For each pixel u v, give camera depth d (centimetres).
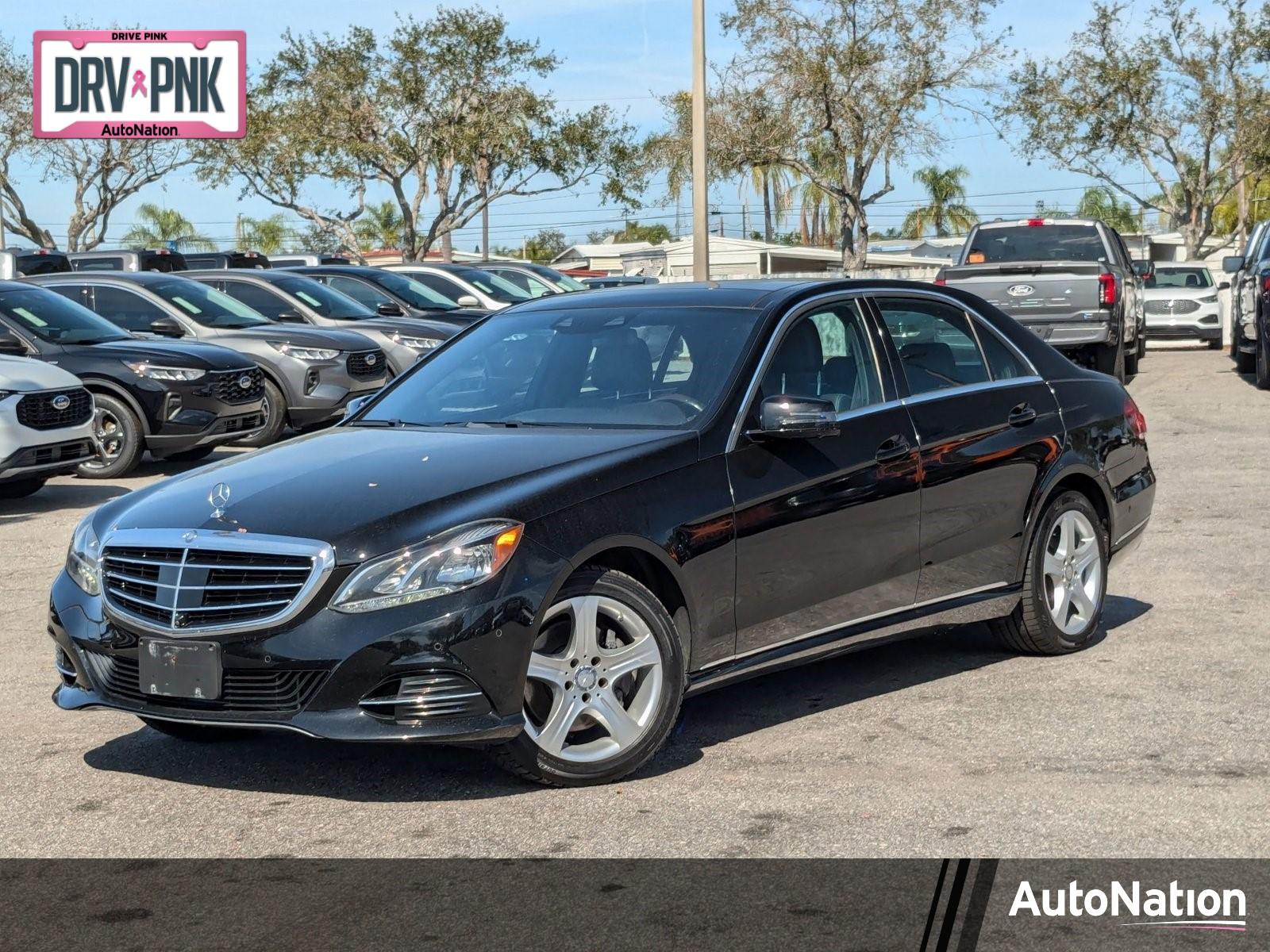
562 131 3875
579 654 488
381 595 461
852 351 597
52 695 639
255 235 6575
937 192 6994
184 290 1694
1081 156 4231
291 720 464
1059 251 2006
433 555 464
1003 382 651
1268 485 1116
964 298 661
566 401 574
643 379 568
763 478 537
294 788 504
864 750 527
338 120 3778
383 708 462
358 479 504
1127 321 1947
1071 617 666
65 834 462
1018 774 495
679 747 538
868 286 621
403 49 3800
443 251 3972
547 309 642
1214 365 2356
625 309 616
